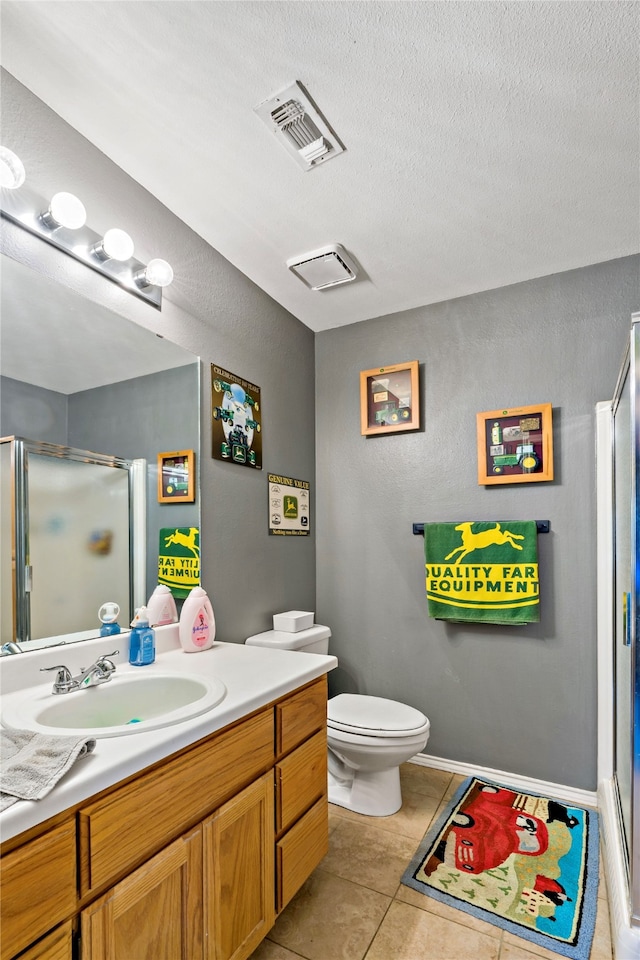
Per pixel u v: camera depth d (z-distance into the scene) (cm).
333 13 112
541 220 186
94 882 80
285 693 132
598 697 203
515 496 228
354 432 272
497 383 236
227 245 201
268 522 233
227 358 209
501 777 221
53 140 137
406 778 225
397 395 257
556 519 219
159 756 92
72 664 135
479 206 179
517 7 111
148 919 90
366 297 247
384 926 139
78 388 144
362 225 190
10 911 68
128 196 162
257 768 122
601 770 198
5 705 111
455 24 115
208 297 199
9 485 125
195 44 119
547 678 216
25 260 130
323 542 275
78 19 113
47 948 73
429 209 180
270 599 231
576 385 219
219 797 109
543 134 146
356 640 262
